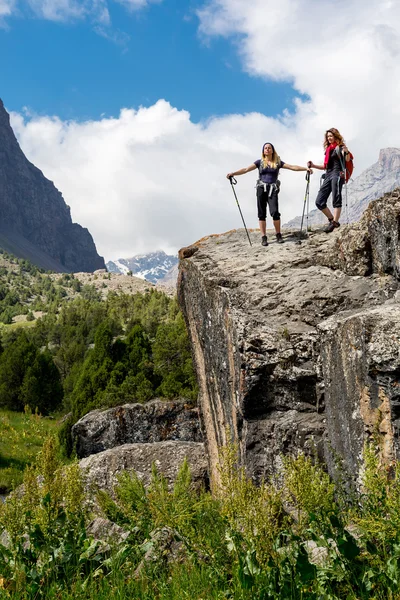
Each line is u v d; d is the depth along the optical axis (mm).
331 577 3965
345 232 9586
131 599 4309
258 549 4273
